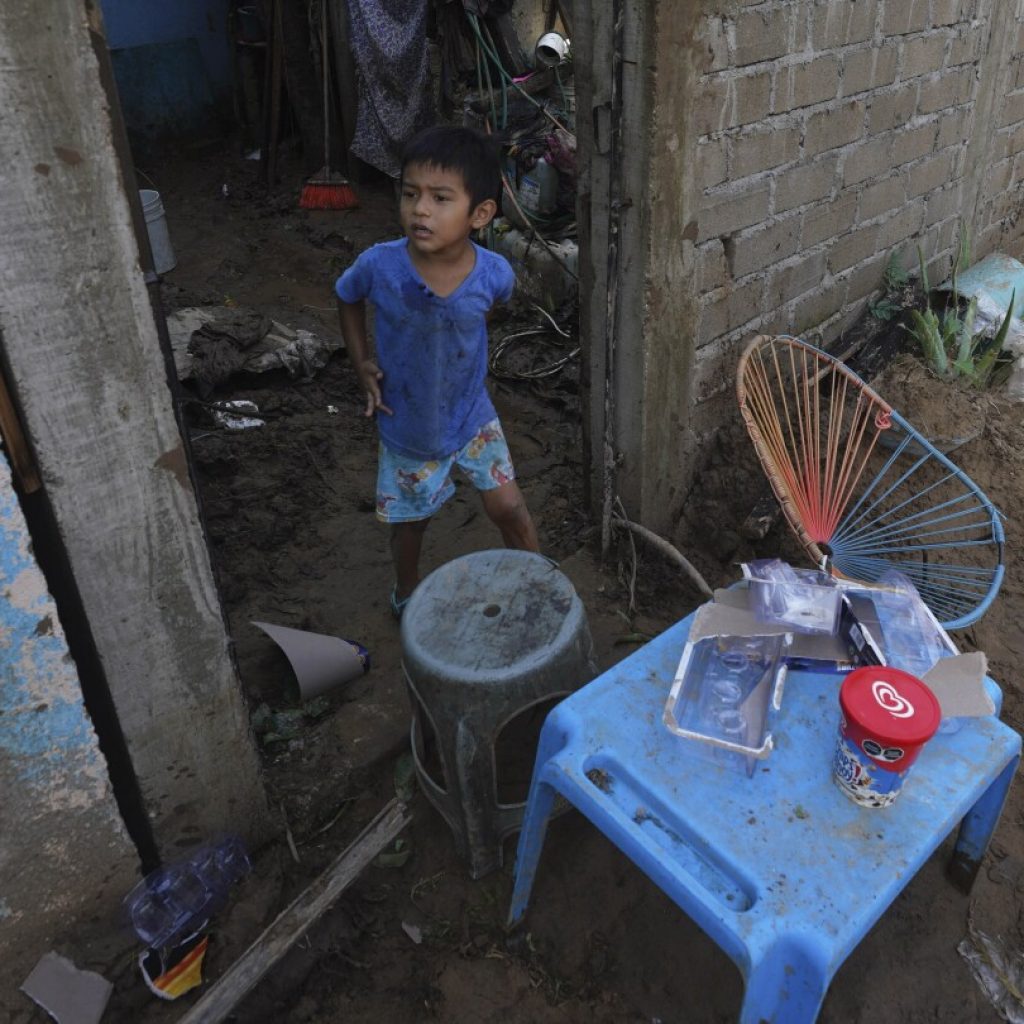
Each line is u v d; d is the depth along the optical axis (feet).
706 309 8.66
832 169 9.55
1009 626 8.44
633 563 8.83
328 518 10.25
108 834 5.51
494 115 15.89
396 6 17.78
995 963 5.92
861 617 5.61
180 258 17.81
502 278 6.81
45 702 4.81
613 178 7.48
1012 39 11.80
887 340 11.08
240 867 6.15
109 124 3.93
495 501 7.78
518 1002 5.74
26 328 4.04
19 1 3.54
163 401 4.61
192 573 5.14
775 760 4.90
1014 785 7.13
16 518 4.28
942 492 9.30
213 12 23.73
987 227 13.80
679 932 6.09
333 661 7.52
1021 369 11.52
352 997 5.77
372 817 6.82
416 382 6.89
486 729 5.66
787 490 7.34
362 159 19.94
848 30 8.80
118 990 5.55
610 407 8.52
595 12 7.07
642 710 5.20
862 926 4.19
